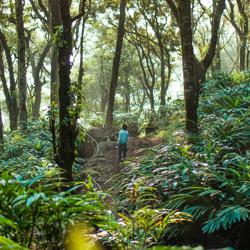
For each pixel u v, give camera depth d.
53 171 9.29
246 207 8.22
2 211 5.05
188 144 12.17
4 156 16.03
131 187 9.66
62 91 9.11
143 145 19.44
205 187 8.90
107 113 25.70
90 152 19.62
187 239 8.63
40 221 5.28
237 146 11.05
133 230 7.24
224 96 16.70
